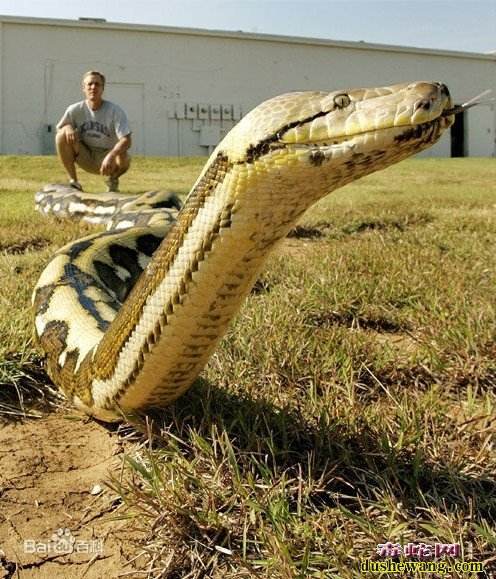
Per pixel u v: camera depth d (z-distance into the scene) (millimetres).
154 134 16766
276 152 1097
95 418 1546
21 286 2289
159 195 4230
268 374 1628
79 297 1900
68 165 5352
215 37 16969
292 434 1344
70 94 15828
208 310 1217
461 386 1705
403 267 2641
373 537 1034
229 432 1337
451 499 1160
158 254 1285
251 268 1202
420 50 19172
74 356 1585
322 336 1876
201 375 1585
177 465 1197
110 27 15891
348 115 1071
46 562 1096
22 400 1642
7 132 15445
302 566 959
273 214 1151
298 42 17812
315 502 1169
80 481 1310
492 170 10555
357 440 1310
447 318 2006
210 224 1168
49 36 15469
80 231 3650
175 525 1080
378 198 5648
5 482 1305
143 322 1276
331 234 3734
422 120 1036
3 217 3982
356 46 18422
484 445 1271
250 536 1077
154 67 16516
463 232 3652
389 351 1813
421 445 1290
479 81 20141
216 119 17297
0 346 1732
